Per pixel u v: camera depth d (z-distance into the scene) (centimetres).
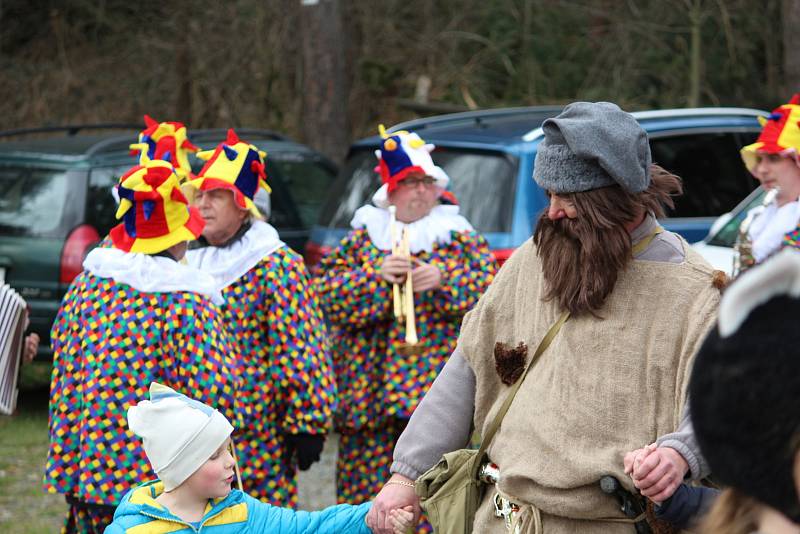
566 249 344
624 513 331
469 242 616
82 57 2238
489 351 370
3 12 2269
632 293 337
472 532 364
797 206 620
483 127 827
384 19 2012
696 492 313
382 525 386
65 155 918
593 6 2019
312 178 1081
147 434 381
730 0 1944
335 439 934
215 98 1983
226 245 548
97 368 457
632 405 331
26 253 892
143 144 510
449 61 1998
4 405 516
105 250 477
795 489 161
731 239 802
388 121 1969
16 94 2159
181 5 2028
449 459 371
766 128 649
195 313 464
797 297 162
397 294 592
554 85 1972
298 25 1891
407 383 599
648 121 880
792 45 1697
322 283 620
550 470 335
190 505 385
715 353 167
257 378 531
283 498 540
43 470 829
